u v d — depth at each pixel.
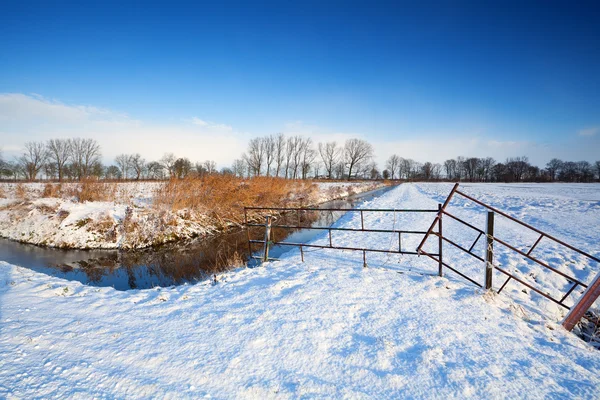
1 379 2.67
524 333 3.70
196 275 7.43
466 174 117.38
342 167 89.44
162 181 15.58
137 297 4.78
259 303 4.43
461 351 3.25
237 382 2.72
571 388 2.70
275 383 2.71
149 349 3.21
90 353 3.12
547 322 4.03
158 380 2.73
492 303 4.45
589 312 4.84
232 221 15.30
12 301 4.46
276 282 5.25
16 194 16.94
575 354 3.28
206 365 2.95
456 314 4.09
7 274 5.98
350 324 3.83
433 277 5.46
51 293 4.89
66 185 17.17
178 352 3.17
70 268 8.54
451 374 2.85
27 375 2.74
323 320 3.90
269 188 19.44
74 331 3.58
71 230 11.34
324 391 2.63
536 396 2.60
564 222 11.60
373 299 4.56
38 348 3.18
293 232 12.78
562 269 6.31
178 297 4.77
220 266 7.75
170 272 7.93
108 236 11.14
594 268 6.31
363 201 27.33
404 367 2.97
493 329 3.74
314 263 6.59
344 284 5.15
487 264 4.78
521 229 10.42
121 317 4.01
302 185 27.22
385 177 116.50
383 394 2.61
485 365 3.01
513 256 7.09
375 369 2.94
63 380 2.69
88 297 4.76
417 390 2.65
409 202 22.45
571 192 33.50
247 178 18.98
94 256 9.84
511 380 2.79
